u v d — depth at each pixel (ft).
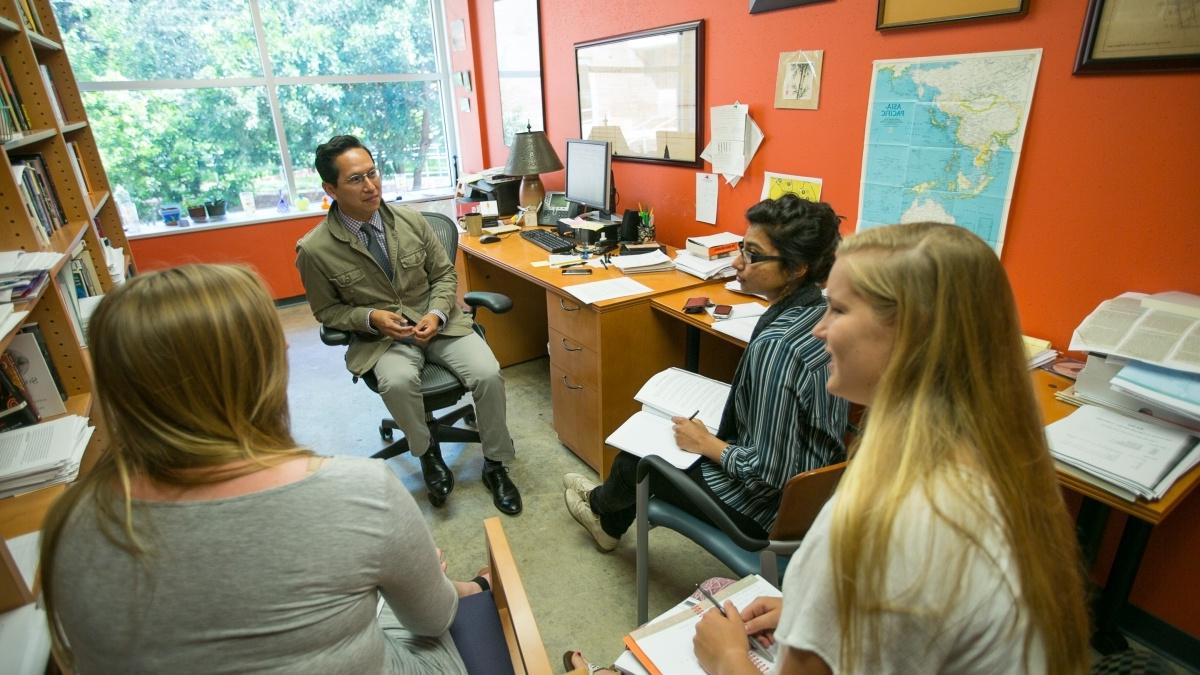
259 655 2.19
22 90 6.79
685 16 8.35
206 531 2.10
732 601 3.60
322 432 9.31
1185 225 4.56
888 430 1.91
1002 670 1.77
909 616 1.72
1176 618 5.24
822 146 7.04
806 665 1.99
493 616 3.78
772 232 4.52
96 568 2.08
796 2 6.87
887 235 2.08
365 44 14.71
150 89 12.94
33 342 4.76
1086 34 4.76
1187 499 4.95
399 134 15.78
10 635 2.97
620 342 7.32
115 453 2.20
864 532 1.77
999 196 5.60
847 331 2.09
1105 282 5.09
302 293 15.23
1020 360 1.97
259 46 13.58
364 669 2.47
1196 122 4.38
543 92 11.80
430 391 7.18
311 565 2.21
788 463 4.42
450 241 8.34
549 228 10.81
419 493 7.83
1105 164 4.90
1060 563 1.89
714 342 8.09
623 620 5.87
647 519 5.14
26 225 5.14
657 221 9.80
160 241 13.32
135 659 2.15
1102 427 4.11
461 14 13.96
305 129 14.65
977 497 1.77
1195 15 4.21
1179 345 4.01
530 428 9.28
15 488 3.93
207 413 2.19
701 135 8.57
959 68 5.62
